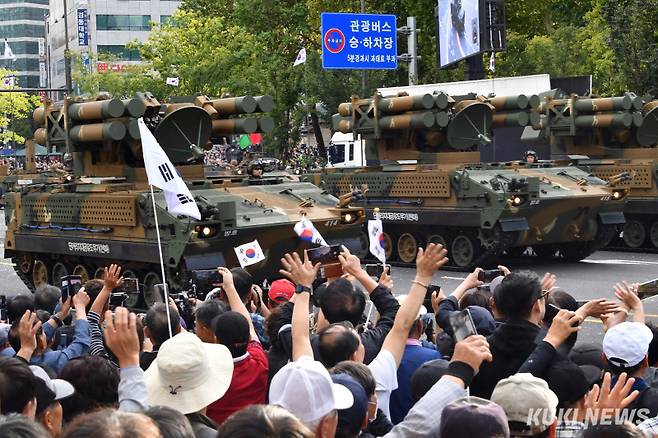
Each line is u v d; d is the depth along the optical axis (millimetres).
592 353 11602
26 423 5805
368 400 8344
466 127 35375
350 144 56000
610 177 36938
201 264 25547
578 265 35000
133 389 8188
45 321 14086
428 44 68688
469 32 49469
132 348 8312
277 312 12156
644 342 9398
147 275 27438
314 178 38219
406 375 10656
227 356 8844
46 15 181125
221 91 70125
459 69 65875
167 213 25875
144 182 28734
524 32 73875
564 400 8953
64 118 29281
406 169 35531
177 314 11945
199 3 85500
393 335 9398
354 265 11445
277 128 69000
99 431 5539
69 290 14703
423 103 34438
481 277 14188
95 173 29719
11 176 41625
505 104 36250
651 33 54094
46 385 8211
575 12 77312
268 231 26516
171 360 8219
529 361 9039
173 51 73562
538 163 36812
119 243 27547
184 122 28172
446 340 11984
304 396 6992
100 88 78438
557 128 40094
